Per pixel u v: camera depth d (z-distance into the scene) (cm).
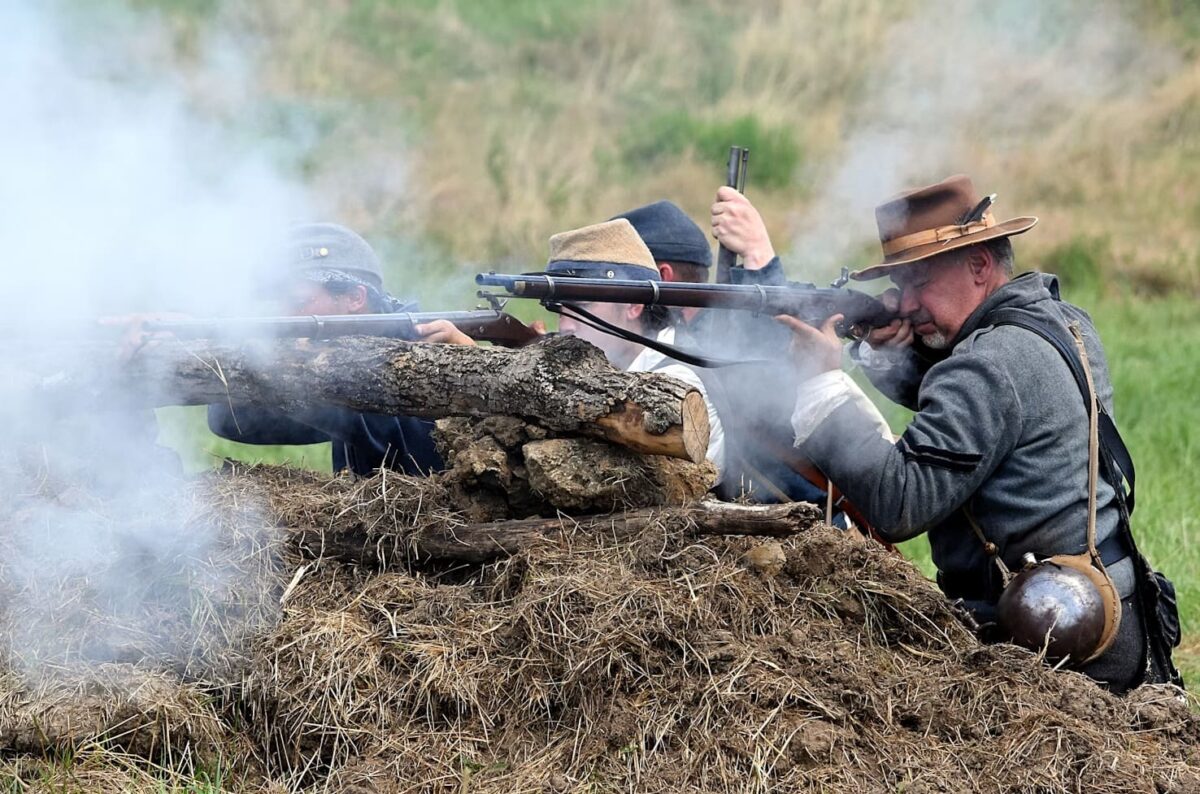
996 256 1376
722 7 7731
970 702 1186
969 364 1297
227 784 1165
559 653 1157
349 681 1177
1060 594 1250
